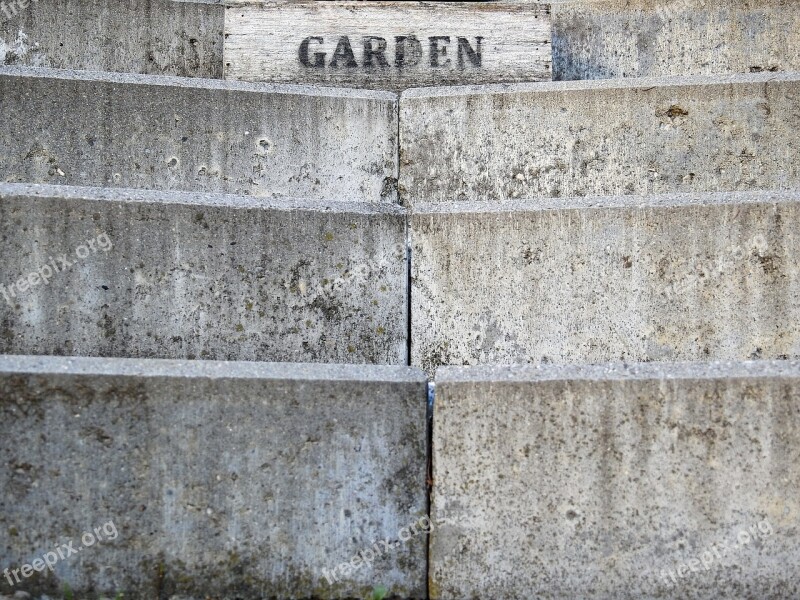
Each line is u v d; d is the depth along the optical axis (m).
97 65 5.38
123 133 4.42
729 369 3.05
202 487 3.03
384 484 3.06
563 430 3.03
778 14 5.56
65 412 3.01
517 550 3.03
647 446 3.02
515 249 3.72
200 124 4.48
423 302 3.72
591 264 3.70
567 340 3.70
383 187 4.62
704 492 3.01
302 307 3.66
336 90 4.61
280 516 3.04
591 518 3.02
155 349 3.58
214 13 5.47
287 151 4.55
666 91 4.57
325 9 5.36
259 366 3.09
